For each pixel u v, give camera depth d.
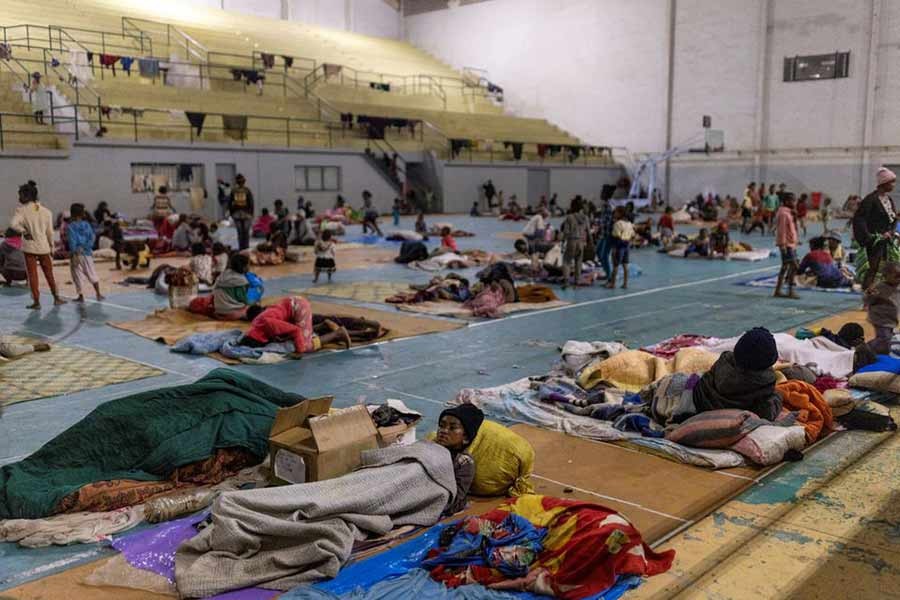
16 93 26.25
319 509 3.98
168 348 8.78
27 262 11.36
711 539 4.17
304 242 21.47
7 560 4.01
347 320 9.45
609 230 13.79
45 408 6.51
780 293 12.83
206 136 29.69
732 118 37.16
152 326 9.98
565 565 3.71
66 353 8.51
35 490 4.62
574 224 13.81
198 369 7.82
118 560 3.93
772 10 35.44
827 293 13.17
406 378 7.52
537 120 44.00
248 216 17.50
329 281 14.54
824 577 3.76
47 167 24.58
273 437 4.73
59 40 30.45
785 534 4.23
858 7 32.94
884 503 4.64
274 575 3.75
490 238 24.39
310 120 33.38
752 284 14.22
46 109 25.39
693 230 29.05
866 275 9.88
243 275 10.53
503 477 4.69
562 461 5.33
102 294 12.88
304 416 4.88
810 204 35.16
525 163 39.06
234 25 41.66
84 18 34.44
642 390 6.30
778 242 12.58
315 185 32.41
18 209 11.23
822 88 34.34
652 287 13.99
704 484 4.94
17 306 11.65
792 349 7.34
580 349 7.66
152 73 30.62
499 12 45.88
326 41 44.25
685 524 4.36
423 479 4.36
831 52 33.84
